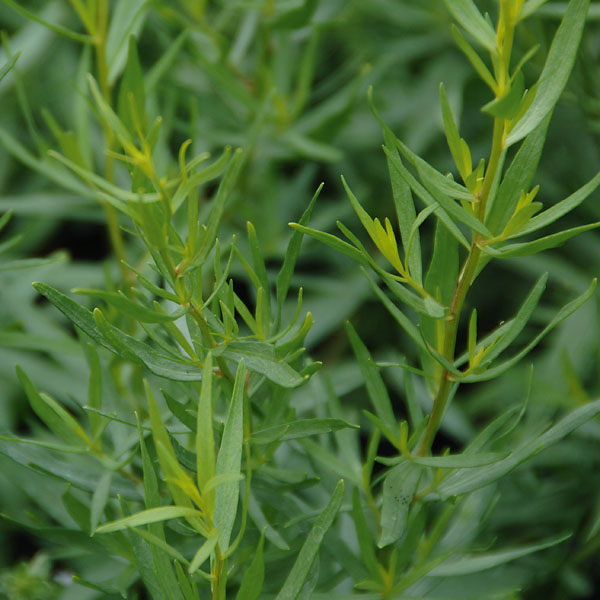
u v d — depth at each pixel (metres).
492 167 0.73
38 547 1.00
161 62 0.92
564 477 0.96
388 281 0.75
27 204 1.03
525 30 0.98
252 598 0.74
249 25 1.11
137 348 0.76
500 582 0.91
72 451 0.81
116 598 0.81
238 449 0.72
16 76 0.92
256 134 0.96
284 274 0.77
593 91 0.98
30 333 0.95
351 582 0.85
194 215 0.74
